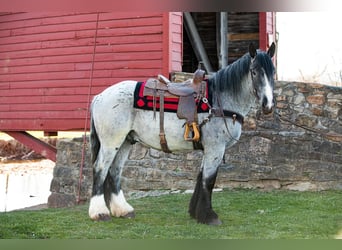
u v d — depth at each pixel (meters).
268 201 7.28
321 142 8.24
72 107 10.51
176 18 9.69
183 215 6.35
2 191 13.56
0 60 11.65
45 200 11.91
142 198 7.91
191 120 5.48
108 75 10.05
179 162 8.66
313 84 8.42
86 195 9.52
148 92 5.67
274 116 8.41
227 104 5.61
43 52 10.96
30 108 11.12
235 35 13.22
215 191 8.23
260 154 8.35
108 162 5.75
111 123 5.68
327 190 8.14
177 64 9.70
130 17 9.84
